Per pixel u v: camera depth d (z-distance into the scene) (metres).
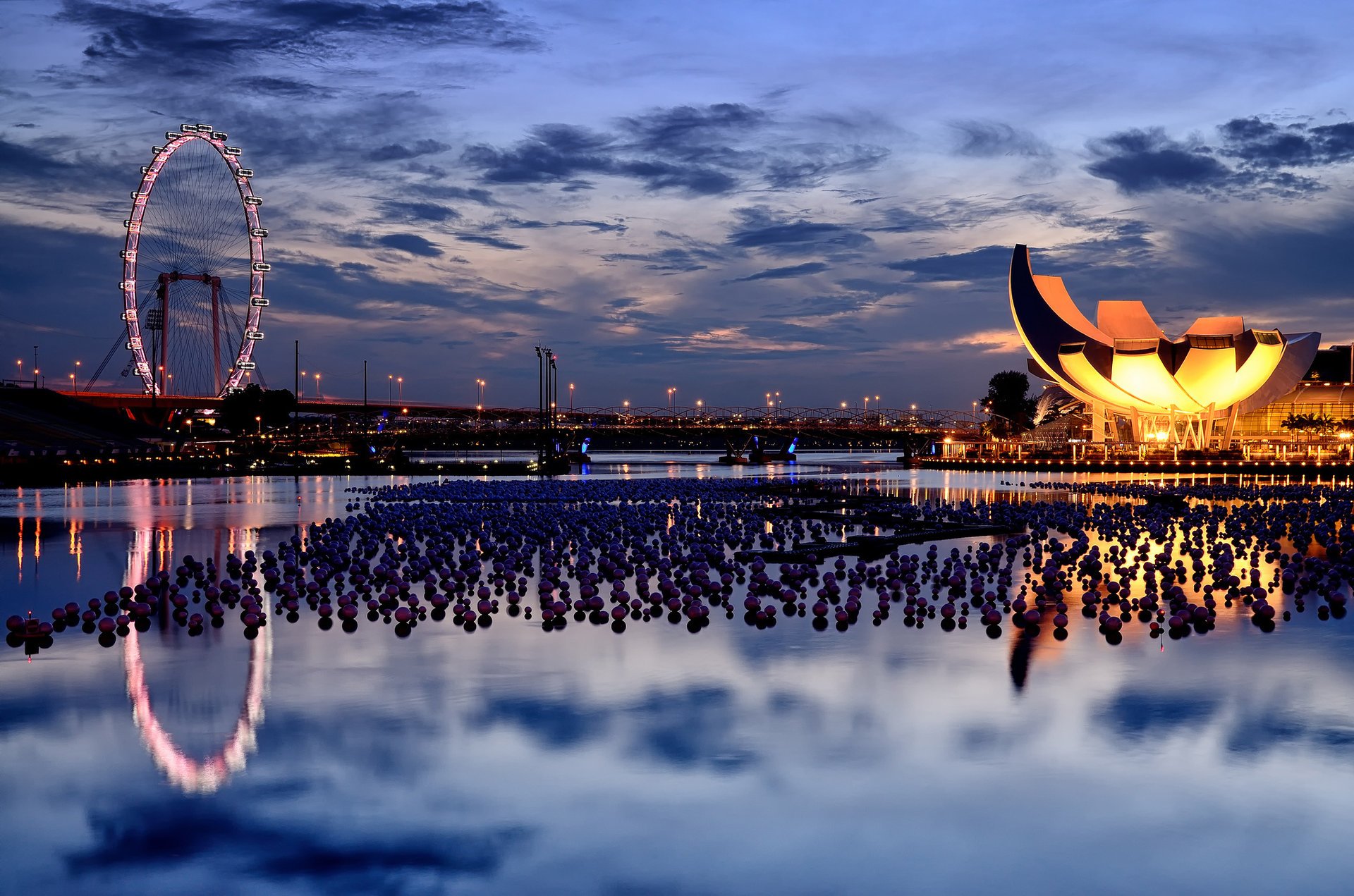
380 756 16.20
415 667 21.03
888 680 19.95
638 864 12.87
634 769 15.59
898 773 15.40
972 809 14.23
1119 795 14.62
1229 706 18.33
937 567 32.41
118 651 22.56
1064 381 128.50
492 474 121.00
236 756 16.23
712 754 16.16
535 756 16.11
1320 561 32.38
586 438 157.88
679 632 24.09
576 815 14.12
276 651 22.42
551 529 44.84
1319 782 15.02
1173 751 16.17
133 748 16.62
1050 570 30.16
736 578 31.59
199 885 12.49
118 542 44.56
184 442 165.88
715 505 64.12
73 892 12.37
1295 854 13.00
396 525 48.09
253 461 129.38
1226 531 44.91
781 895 12.19
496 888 12.38
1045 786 14.92
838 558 36.03
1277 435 145.62
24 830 13.86
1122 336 124.06
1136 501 71.25
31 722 17.89
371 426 174.75
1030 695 18.95
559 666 21.00
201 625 24.80
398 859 13.03
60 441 136.38
